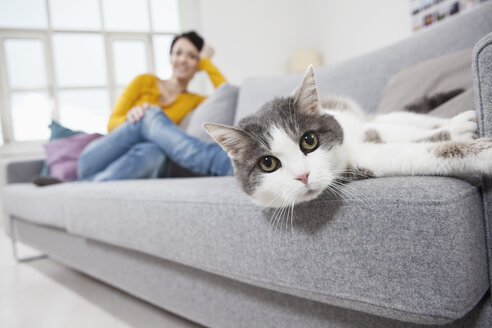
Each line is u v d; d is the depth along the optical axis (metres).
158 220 1.08
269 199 0.78
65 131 2.47
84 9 4.12
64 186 1.75
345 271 0.66
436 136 0.79
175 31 4.57
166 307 1.25
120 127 1.69
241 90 2.01
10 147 3.94
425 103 1.11
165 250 1.08
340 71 1.60
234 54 4.61
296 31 4.95
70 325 1.41
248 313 0.97
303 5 4.96
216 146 1.40
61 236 1.88
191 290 1.14
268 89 1.85
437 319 0.58
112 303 1.62
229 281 1.01
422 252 0.57
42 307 1.63
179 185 1.12
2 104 3.96
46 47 4.02
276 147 0.75
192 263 1.00
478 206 0.63
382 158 0.75
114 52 4.27
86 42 4.14
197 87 4.50
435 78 1.12
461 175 0.67
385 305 0.62
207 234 0.93
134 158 1.55
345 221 0.66
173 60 2.35
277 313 0.90
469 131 0.74
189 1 4.52
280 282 0.78
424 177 0.67
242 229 0.84
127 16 4.32
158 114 1.57
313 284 0.72
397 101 1.20
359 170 0.78
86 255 1.67
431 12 3.11
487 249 0.63
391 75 1.44
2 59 3.94
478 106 0.64
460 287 0.55
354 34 4.12
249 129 0.79
